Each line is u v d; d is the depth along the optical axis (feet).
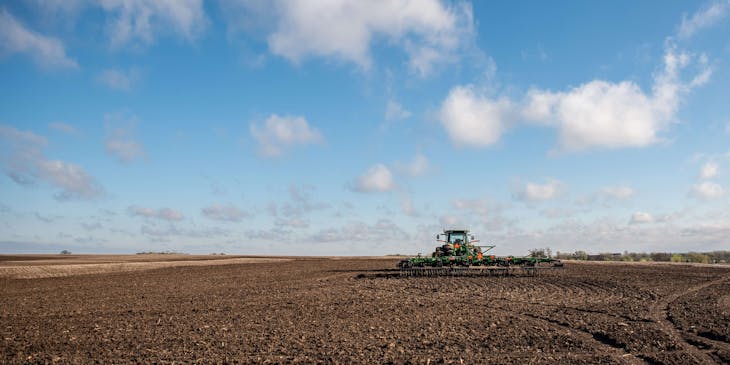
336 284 99.60
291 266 183.83
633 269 144.56
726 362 35.53
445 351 39.27
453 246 123.65
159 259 290.56
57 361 37.88
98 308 67.21
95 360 37.88
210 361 36.86
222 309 64.54
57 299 78.38
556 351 39.27
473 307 63.72
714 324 49.60
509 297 74.49
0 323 55.47
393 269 153.07
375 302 69.31
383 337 44.80
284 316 57.82
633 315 56.65
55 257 327.06
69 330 50.60
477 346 40.98
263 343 42.88
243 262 227.61
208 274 137.49
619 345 41.29
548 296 75.72
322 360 36.88
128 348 41.73
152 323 54.19
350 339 44.16
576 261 217.15
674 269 145.59
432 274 117.08
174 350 40.65
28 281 116.26
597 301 69.67
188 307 66.95
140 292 87.92
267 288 92.89
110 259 290.76
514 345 41.24
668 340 42.37
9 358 38.99
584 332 46.80
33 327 52.60
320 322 53.36
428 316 56.65
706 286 90.89
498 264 118.01
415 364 35.47
